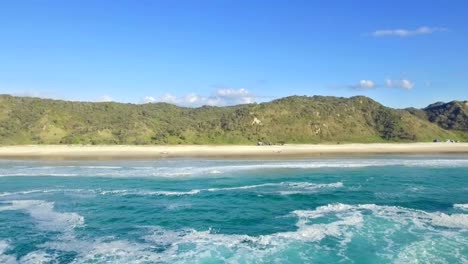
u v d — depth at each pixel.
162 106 158.88
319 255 19.73
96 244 21.78
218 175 47.38
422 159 68.62
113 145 96.31
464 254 19.66
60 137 115.94
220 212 28.39
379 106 137.75
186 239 22.42
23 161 68.12
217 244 21.45
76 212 28.86
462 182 41.34
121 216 27.58
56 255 20.23
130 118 137.25
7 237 23.11
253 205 30.44
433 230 23.58
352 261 18.95
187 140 107.62
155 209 29.48
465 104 157.12
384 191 35.94
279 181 42.12
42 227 25.08
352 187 38.03
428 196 33.66
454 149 88.69
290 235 22.84
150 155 77.06
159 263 18.92
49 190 37.75
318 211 28.33
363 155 77.19
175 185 40.12
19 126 120.12
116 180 43.91
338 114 129.00
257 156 75.19
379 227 24.20
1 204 31.62
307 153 80.62
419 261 18.83
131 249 20.91
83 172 51.34
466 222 25.28
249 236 22.77
